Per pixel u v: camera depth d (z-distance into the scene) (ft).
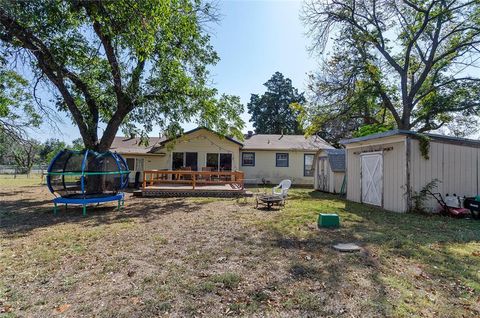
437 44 55.16
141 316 9.14
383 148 34.06
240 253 15.61
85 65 41.16
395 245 17.39
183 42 44.21
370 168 36.55
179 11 42.63
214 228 21.91
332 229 21.77
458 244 17.85
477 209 27.27
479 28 50.16
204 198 42.39
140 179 63.16
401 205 30.68
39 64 36.09
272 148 68.95
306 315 9.26
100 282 11.75
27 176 89.45
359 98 57.47
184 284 11.51
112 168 37.27
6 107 47.26
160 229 21.53
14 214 28.37
